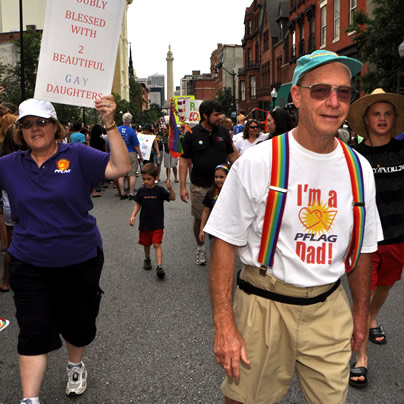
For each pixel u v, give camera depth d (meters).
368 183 1.98
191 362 3.60
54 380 3.38
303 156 1.86
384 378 3.36
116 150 2.72
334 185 1.90
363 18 13.21
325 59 1.79
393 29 12.49
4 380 3.39
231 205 1.94
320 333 1.98
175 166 15.15
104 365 3.57
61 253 2.76
